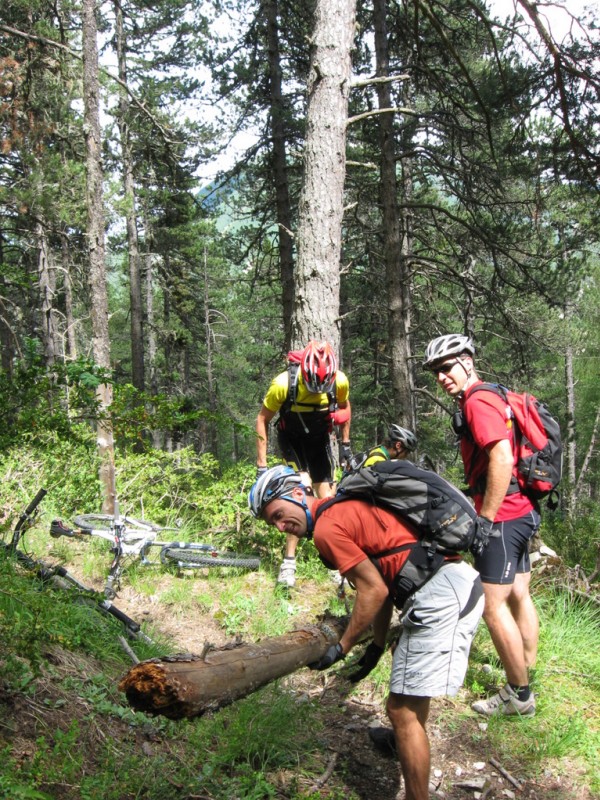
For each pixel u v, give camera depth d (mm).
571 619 5098
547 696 4215
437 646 2912
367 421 24781
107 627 4180
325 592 5633
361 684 4301
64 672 3475
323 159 6180
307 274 6152
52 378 3066
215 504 6598
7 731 2871
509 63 9781
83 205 15562
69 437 3090
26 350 3033
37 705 3100
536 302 15633
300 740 3705
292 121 13617
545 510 9773
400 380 12070
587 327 22562
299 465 5359
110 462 6945
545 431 3805
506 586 3824
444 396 21625
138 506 7152
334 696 4203
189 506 7242
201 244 27562
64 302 22594
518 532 3826
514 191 11711
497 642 3859
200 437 33875
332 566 3105
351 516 2988
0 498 6305
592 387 27344
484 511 3641
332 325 6160
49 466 6555
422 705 2998
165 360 31891
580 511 12375
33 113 14688
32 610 3221
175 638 4750
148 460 7355
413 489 2922
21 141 14672
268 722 3635
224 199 15727
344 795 3309
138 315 21938
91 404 3039
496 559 3803
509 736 3877
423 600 2941
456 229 14047
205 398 38094
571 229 12695
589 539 7836
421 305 16750
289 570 5477
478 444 3676
